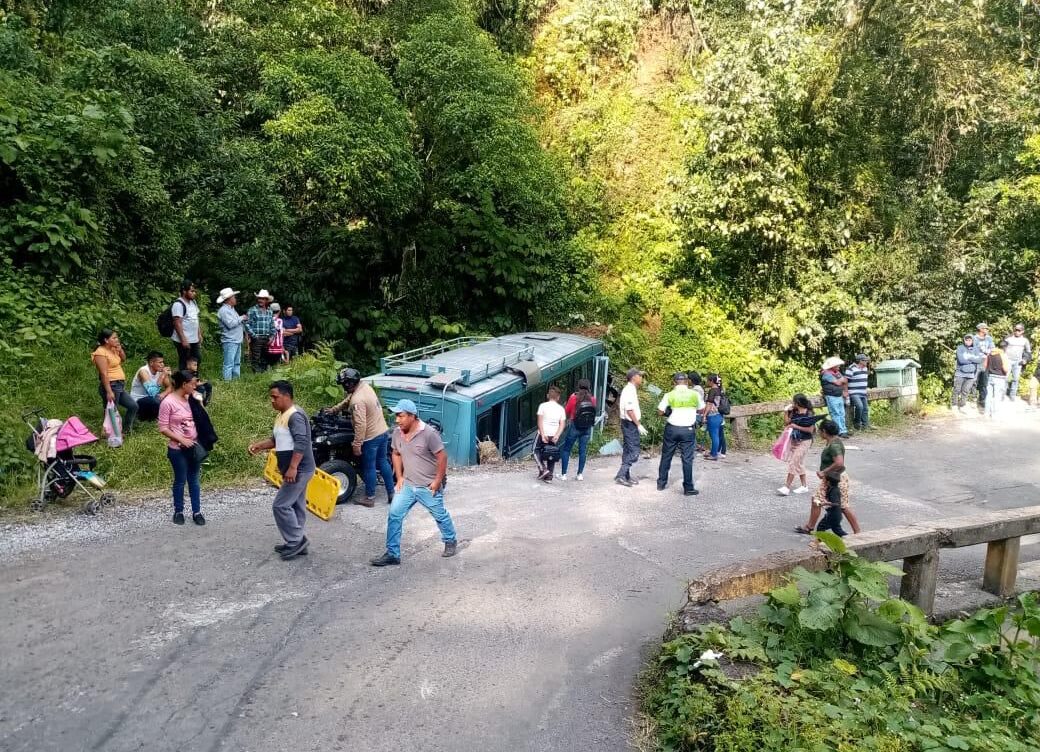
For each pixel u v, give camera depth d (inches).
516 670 230.7
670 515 404.5
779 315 829.8
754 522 400.5
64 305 538.3
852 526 365.4
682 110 949.2
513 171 734.5
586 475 488.7
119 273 616.7
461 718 204.7
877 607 235.3
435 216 805.2
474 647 242.8
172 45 677.9
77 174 577.0
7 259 526.3
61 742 186.1
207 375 561.6
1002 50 791.7
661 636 258.4
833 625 219.3
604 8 993.5
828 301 802.8
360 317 748.6
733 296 884.6
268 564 299.3
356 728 197.6
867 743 181.8
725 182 797.9
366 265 772.0
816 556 259.4
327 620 255.1
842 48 783.1
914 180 853.2
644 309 873.5
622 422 469.1
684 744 191.8
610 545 347.3
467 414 459.8
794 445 460.8
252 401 494.3
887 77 803.4
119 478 387.5
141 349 563.5
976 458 597.3
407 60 684.7
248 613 256.8
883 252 824.3
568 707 213.5
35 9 707.4
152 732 191.9
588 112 959.6
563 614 270.7
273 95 617.3
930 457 599.2
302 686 215.3
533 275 837.8
